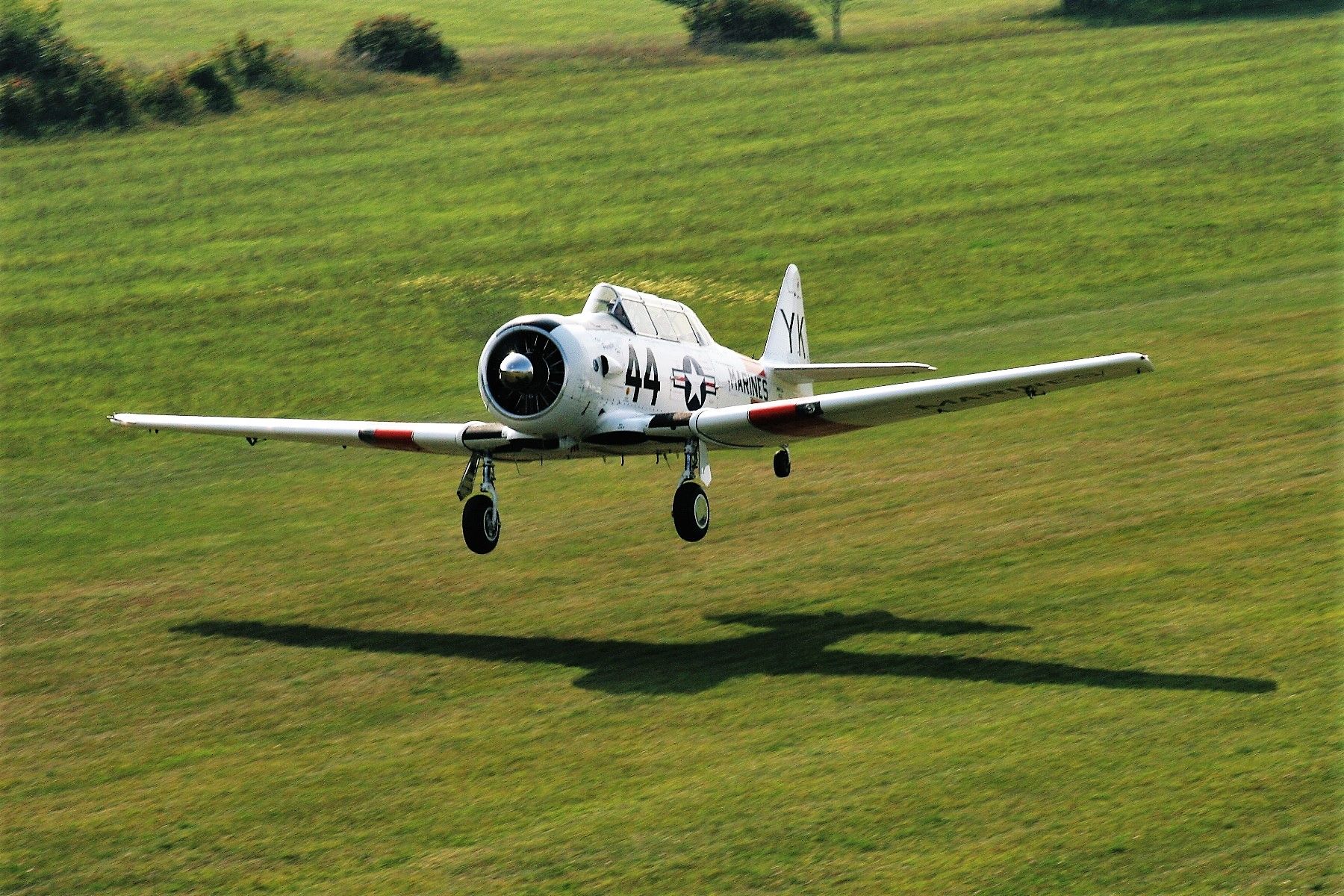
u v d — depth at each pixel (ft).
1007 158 620.49
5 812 139.54
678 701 151.64
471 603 195.93
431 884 119.55
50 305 481.87
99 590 215.31
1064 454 247.09
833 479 247.91
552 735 145.38
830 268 478.59
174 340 433.48
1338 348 310.86
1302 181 542.98
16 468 309.83
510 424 163.12
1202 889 108.99
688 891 115.24
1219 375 297.33
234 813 135.23
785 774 131.85
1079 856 114.32
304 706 160.25
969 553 196.13
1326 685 138.82
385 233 556.10
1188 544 187.73
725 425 163.73
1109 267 450.71
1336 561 173.78
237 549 234.58
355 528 242.99
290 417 348.59
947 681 149.69
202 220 586.45
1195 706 137.18
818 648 164.14
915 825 120.98
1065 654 154.30
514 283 478.59
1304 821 115.44
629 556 212.64
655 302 182.50
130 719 160.86
